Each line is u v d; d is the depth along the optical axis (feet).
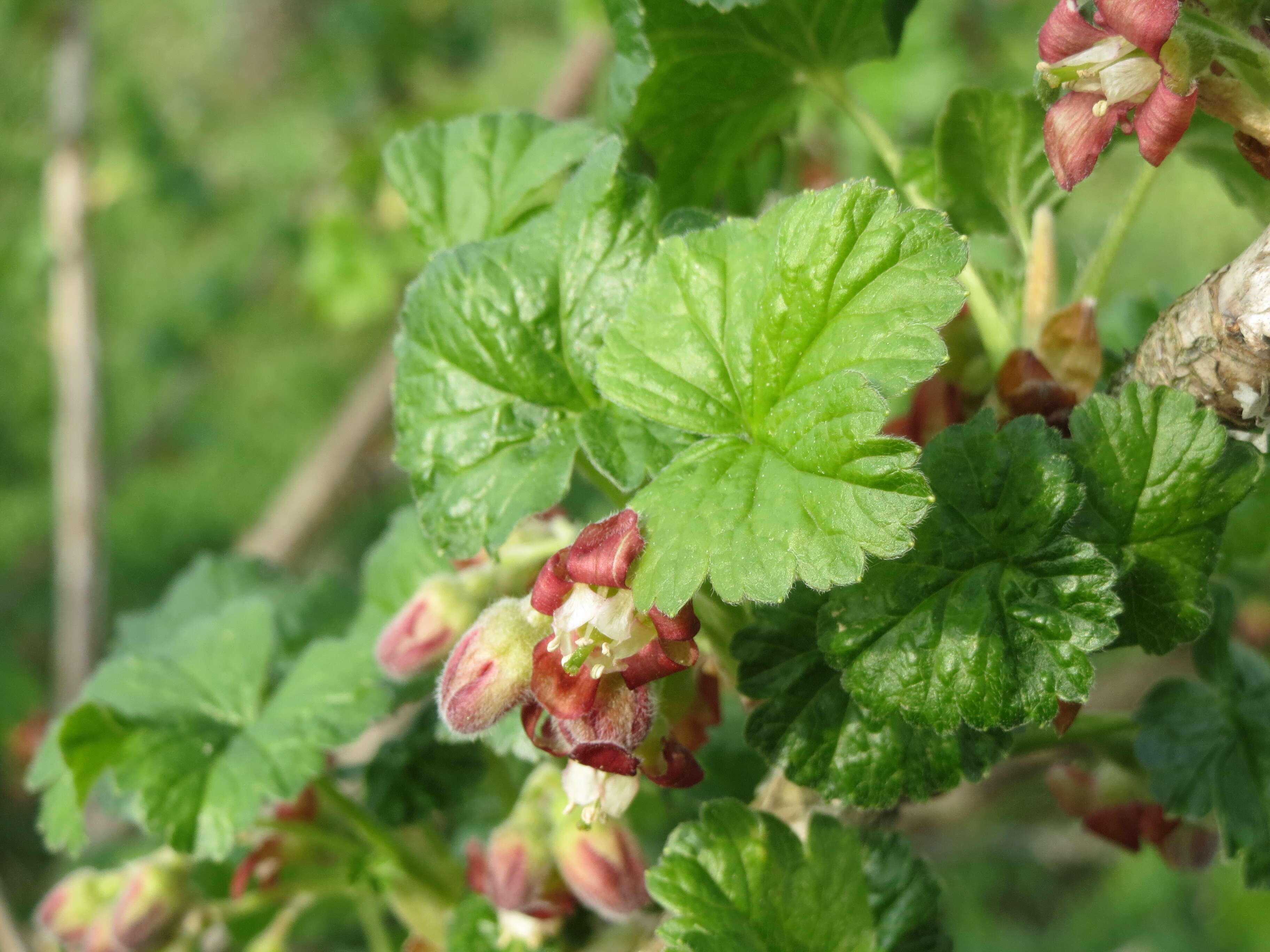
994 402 0.44
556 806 0.49
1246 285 0.37
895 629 0.38
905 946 0.44
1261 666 0.52
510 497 0.42
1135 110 0.38
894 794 0.40
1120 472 0.39
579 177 0.44
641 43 0.49
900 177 0.51
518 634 0.40
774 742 0.40
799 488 0.36
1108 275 0.46
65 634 1.17
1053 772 0.54
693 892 0.42
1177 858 0.52
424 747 0.55
